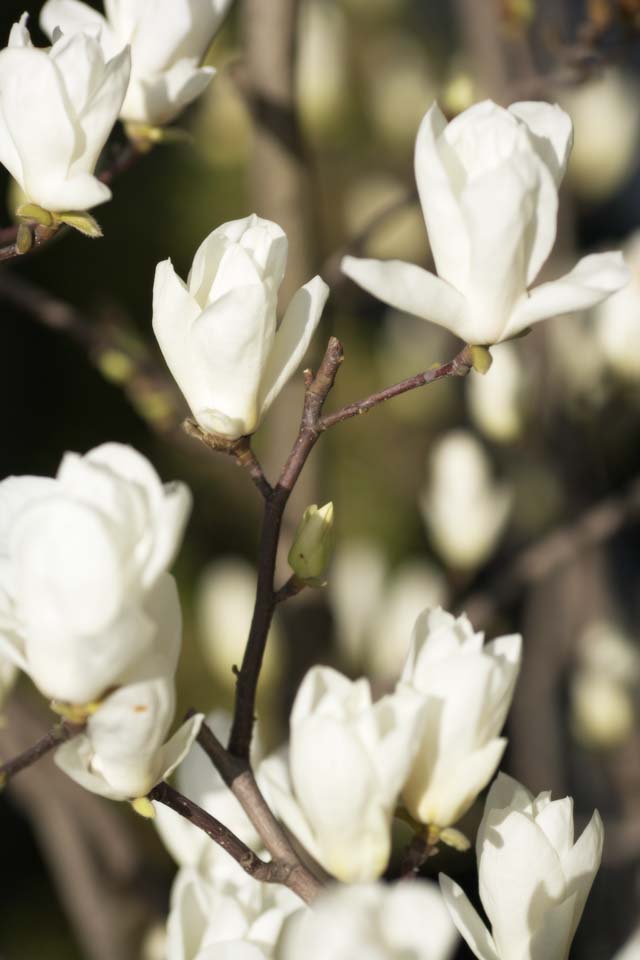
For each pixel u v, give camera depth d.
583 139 2.14
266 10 1.54
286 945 1.17
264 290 1.14
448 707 1.18
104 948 1.63
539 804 1.18
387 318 2.61
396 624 2.03
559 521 2.17
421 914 1.04
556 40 1.58
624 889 1.84
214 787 1.27
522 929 1.16
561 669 1.98
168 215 3.82
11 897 3.25
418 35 2.89
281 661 1.69
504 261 1.15
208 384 1.16
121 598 1.07
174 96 1.32
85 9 1.31
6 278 1.66
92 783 1.12
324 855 1.16
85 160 1.19
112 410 3.87
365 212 2.60
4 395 3.76
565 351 1.83
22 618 1.08
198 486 3.69
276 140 1.56
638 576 2.37
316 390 1.17
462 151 1.15
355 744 1.14
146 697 1.10
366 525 3.64
